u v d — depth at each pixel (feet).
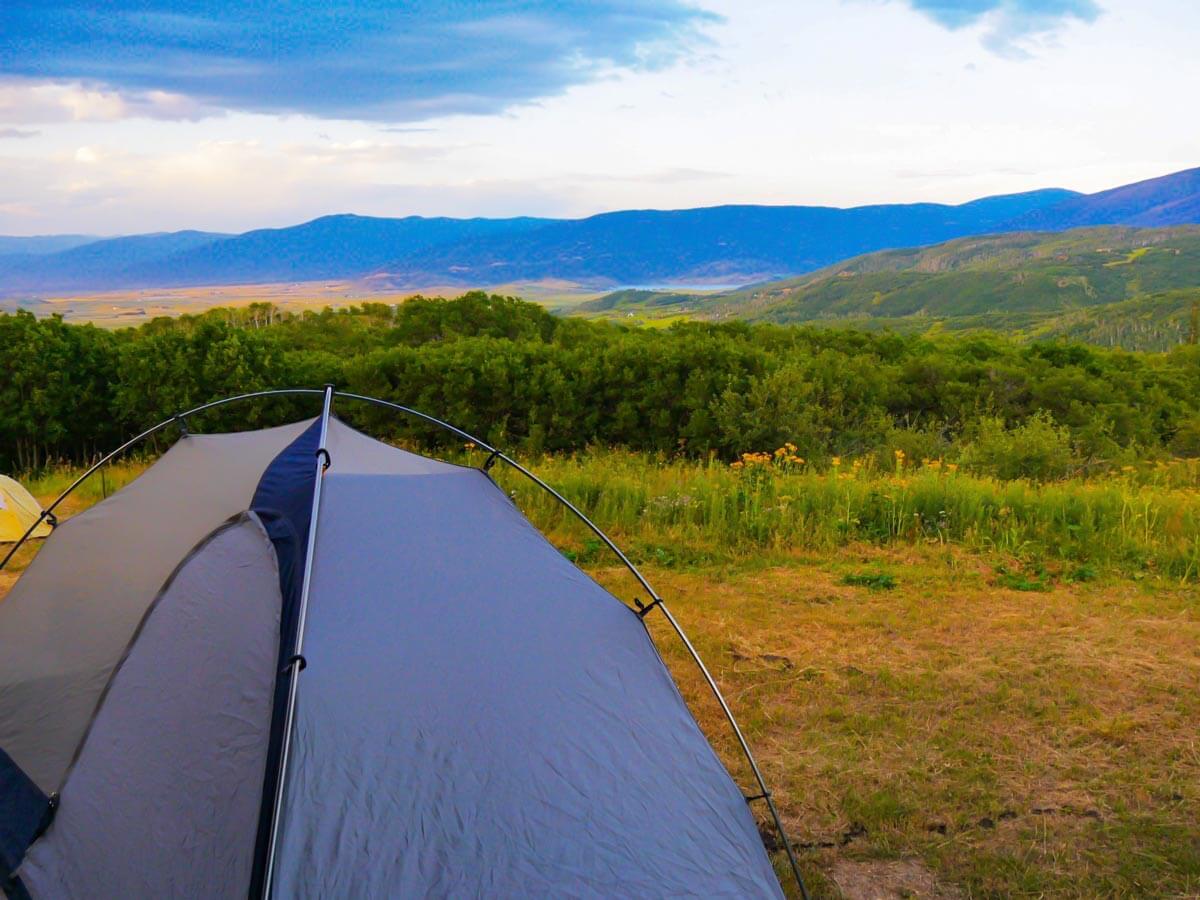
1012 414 66.23
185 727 10.14
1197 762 14.80
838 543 28.19
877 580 24.47
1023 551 26.66
